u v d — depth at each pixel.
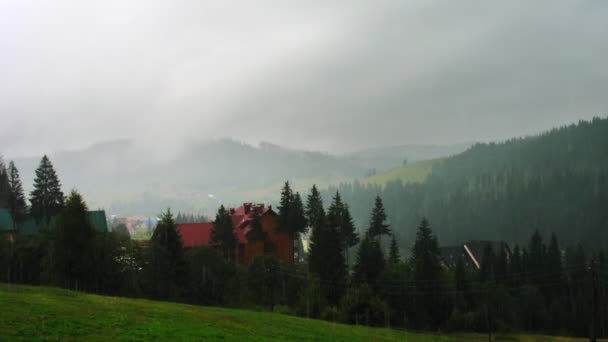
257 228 121.00
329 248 99.12
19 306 40.66
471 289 107.31
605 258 143.88
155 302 58.25
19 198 123.06
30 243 86.25
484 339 88.50
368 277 98.12
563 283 125.69
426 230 118.81
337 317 80.19
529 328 107.75
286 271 102.31
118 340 34.16
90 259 75.81
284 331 49.50
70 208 75.75
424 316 98.50
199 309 56.97
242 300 90.44
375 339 55.06
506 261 130.38
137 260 84.44
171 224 83.00
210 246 99.12
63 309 41.81
